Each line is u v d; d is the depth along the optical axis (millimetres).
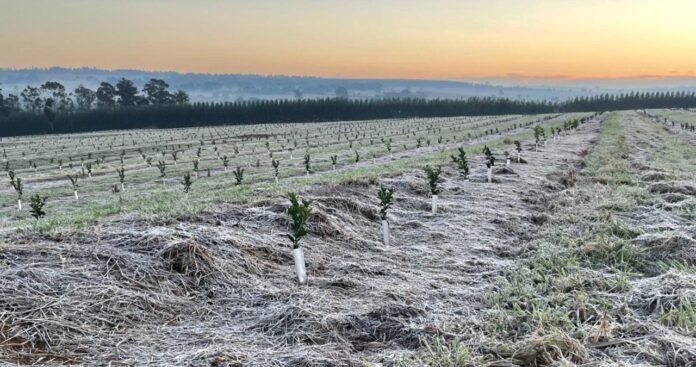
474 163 16906
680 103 133750
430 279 5484
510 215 8805
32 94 126812
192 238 5375
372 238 7270
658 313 4203
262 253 5844
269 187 10398
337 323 4148
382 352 3736
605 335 3770
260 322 4230
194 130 93750
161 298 4488
